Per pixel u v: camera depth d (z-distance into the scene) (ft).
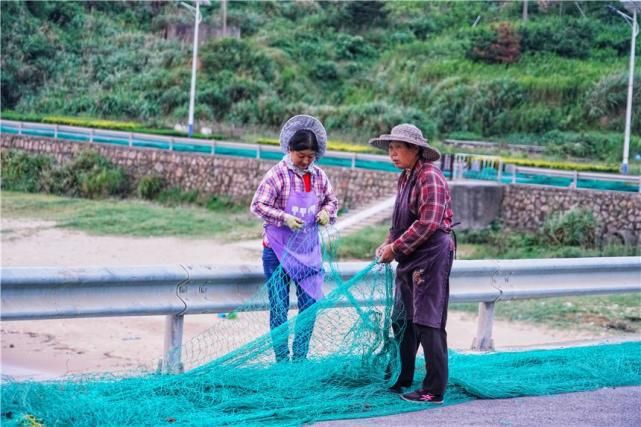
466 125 187.62
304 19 252.21
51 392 22.70
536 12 239.50
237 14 248.32
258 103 196.75
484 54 210.79
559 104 188.14
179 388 24.27
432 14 247.70
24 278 24.53
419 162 25.05
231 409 23.79
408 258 25.17
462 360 30.71
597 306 65.92
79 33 240.53
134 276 26.45
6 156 156.97
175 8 257.96
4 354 49.08
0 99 212.84
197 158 144.87
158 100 204.74
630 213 111.86
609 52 209.15
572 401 26.76
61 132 159.74
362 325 26.50
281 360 26.11
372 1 243.60
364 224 115.75
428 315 24.79
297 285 27.53
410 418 24.02
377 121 184.24
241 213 135.74
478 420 24.02
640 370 30.86
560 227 113.19
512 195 120.16
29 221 120.67
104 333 56.54
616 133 177.27
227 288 28.84
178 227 118.62
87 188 147.64
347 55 227.40
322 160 138.21
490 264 34.63
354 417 23.82
